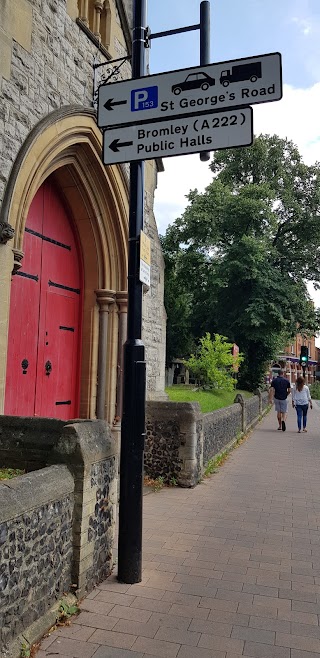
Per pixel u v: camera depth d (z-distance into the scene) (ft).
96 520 13.00
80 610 11.75
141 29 14.52
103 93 14.32
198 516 19.95
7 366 21.94
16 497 9.73
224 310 95.55
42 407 24.53
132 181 14.35
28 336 23.59
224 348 69.15
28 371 23.50
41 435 13.46
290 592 13.33
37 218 24.75
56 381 25.82
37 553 10.43
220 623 11.56
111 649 10.28
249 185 94.27
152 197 34.60
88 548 12.53
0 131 18.33
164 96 13.67
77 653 10.07
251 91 12.91
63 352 26.53
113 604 12.17
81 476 12.12
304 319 94.68
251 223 92.79
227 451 36.11
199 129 13.30
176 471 24.76
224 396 65.92
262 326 90.43
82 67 24.13
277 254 96.22
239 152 103.96
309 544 17.13
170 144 13.56
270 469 30.68
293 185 106.42
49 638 10.53
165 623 11.43
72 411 27.27
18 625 9.75
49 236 25.72
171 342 113.19
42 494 10.53
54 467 11.79
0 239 17.98
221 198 94.79
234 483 26.27
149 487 24.09
